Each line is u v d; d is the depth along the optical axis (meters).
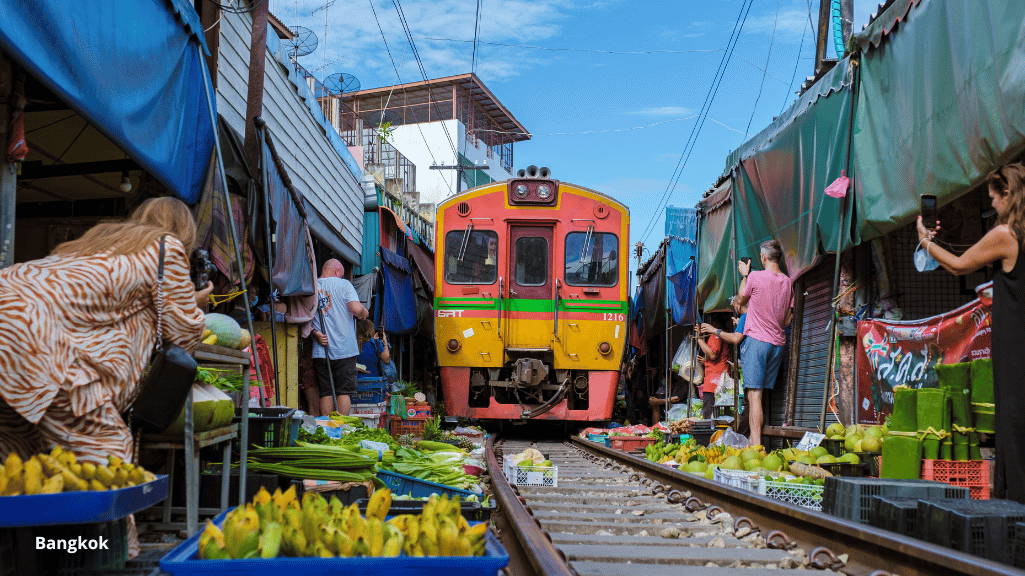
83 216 7.79
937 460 4.77
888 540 3.17
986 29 4.86
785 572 3.42
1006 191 4.30
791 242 8.46
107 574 2.34
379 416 9.25
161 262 3.12
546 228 12.73
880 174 6.43
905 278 7.29
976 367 4.84
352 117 32.47
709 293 11.99
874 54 6.54
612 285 12.45
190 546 2.03
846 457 5.67
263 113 8.38
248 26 8.11
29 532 2.33
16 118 3.96
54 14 3.57
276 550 1.99
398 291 15.53
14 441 2.99
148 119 4.82
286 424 4.82
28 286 2.83
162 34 5.04
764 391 10.12
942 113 5.43
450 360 12.30
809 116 7.81
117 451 3.02
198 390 3.67
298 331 9.49
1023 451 4.08
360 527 2.07
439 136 40.81
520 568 3.56
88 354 2.94
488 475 7.23
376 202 15.32
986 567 2.61
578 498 5.96
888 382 6.66
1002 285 4.25
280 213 7.98
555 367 12.23
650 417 19.19
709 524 4.75
